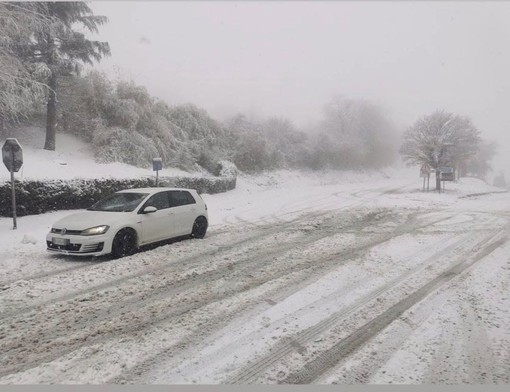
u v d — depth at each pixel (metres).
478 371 3.88
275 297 5.99
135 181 16.92
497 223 13.17
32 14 19.58
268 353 4.24
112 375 3.83
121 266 7.71
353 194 25.61
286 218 14.84
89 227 8.05
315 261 8.16
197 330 4.82
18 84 18.75
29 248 9.33
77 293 6.21
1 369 3.95
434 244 9.75
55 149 21.50
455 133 28.05
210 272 7.38
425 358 4.12
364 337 4.61
